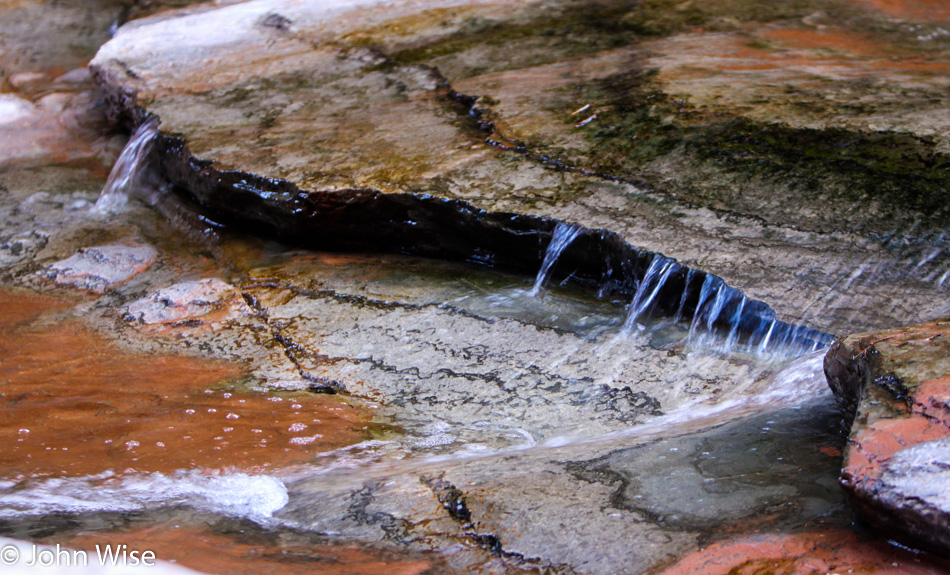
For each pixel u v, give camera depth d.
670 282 3.47
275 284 4.14
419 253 4.28
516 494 2.25
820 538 1.92
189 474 2.62
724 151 4.09
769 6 6.14
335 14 6.77
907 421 2.01
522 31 6.06
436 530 2.14
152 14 7.82
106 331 3.89
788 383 2.93
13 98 6.78
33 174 5.80
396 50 5.97
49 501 2.39
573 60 5.45
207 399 3.24
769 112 4.35
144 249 4.75
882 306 3.12
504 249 4.01
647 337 3.42
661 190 3.90
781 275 3.32
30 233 5.02
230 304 4.03
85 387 3.35
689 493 2.18
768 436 2.47
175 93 5.67
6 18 7.99
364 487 2.42
